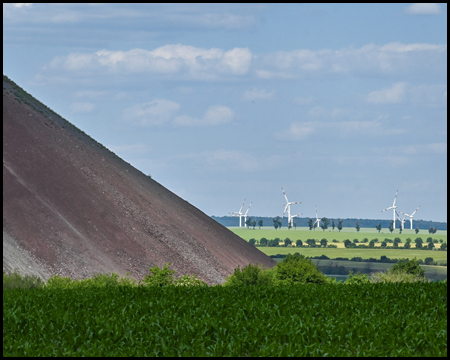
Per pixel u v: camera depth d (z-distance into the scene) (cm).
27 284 5962
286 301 4331
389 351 3016
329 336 3281
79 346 3234
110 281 6700
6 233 8200
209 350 3086
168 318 3672
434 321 3703
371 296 4669
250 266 8056
